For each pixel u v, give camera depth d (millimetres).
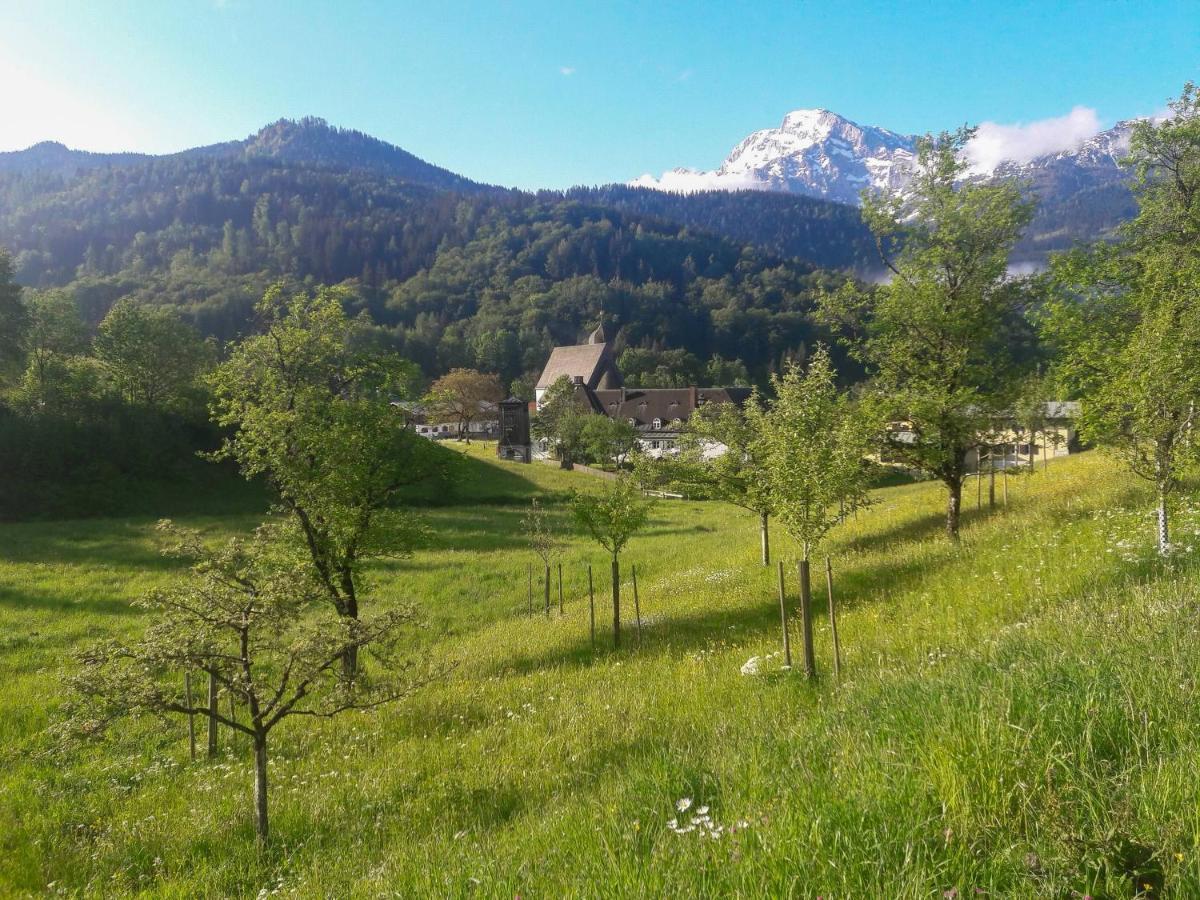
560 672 12711
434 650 16859
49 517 40781
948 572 12805
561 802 6102
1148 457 10672
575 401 96438
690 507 50562
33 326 53750
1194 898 2541
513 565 28750
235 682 6871
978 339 16203
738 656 11359
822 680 8469
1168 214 16969
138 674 6480
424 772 8234
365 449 15562
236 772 9414
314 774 8875
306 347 15508
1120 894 2650
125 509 43000
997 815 3338
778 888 3041
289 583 7152
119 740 11297
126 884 6469
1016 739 3758
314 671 7074
